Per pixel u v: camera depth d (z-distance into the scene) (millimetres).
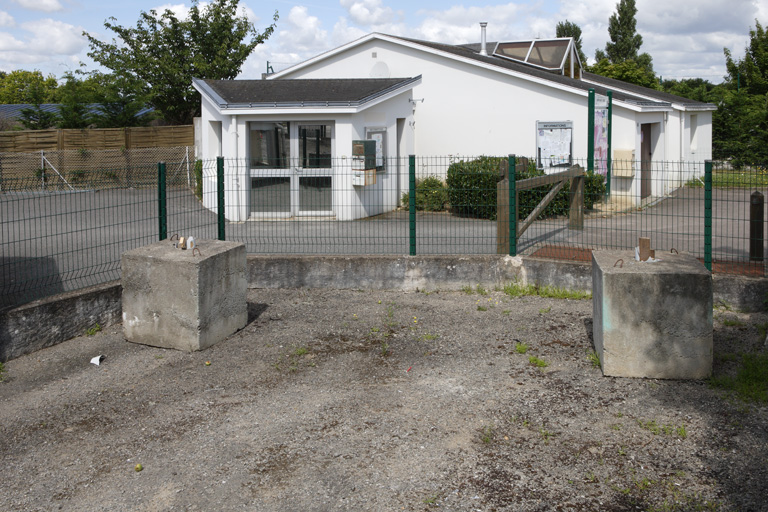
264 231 12500
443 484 4492
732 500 4258
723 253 10500
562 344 7082
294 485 4523
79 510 4320
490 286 9258
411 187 9406
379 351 7043
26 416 5648
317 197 14883
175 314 7098
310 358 6875
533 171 15812
